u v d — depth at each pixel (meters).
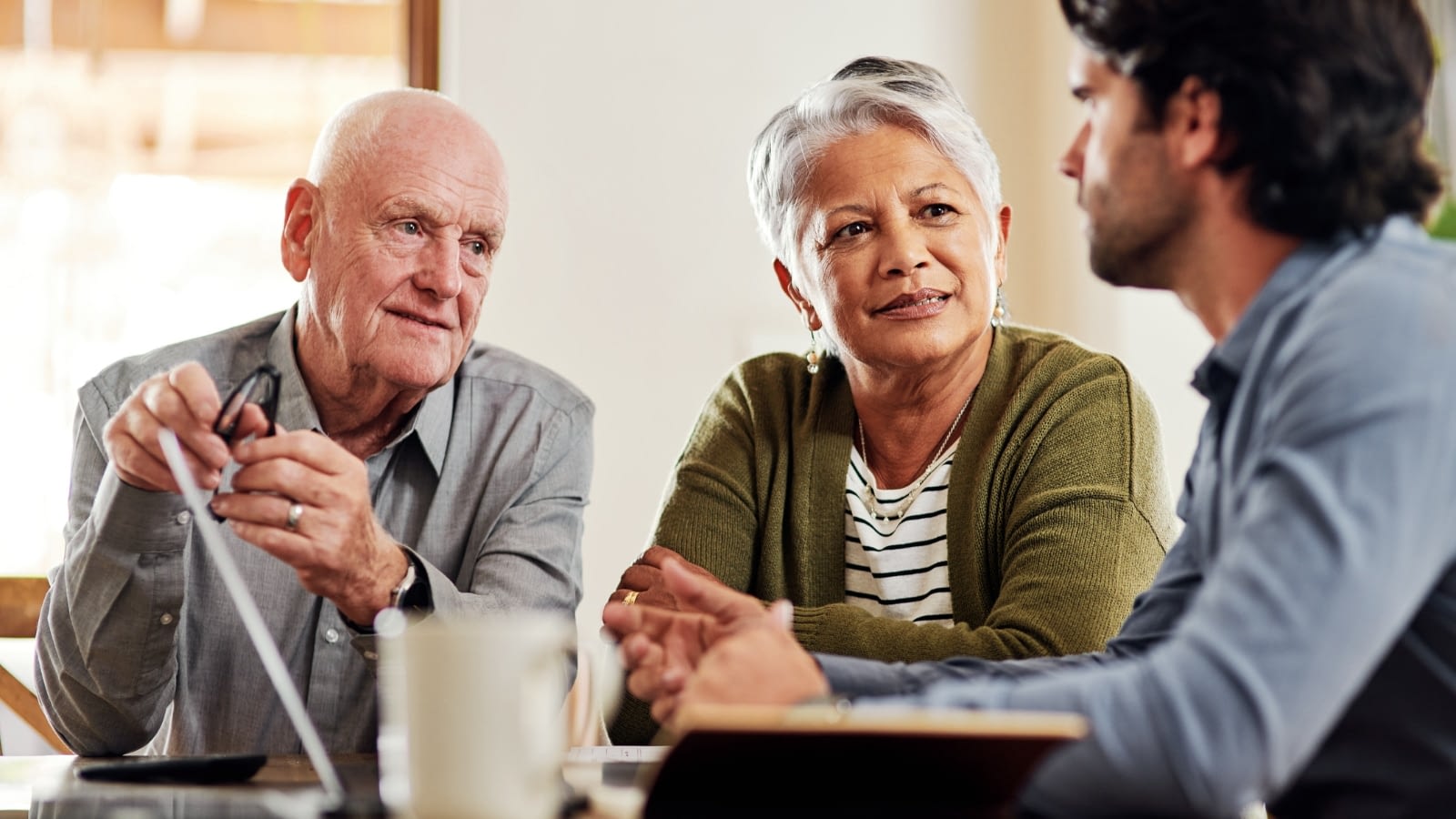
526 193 2.93
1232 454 0.93
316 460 1.32
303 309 1.70
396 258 1.62
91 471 1.63
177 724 1.61
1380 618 0.79
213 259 2.91
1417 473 0.79
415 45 2.97
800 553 1.76
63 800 0.93
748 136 2.97
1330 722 0.80
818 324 1.83
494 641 0.75
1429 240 0.95
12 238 2.83
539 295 2.92
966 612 1.64
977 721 0.71
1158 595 1.15
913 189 1.65
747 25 2.98
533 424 1.77
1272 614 0.78
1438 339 0.81
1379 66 0.93
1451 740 0.88
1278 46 0.92
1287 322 0.92
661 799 0.77
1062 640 1.46
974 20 3.00
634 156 2.95
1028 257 2.97
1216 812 0.79
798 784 0.77
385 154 1.62
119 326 2.86
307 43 2.97
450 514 1.73
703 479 1.82
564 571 1.69
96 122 2.88
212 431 1.26
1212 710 0.78
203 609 1.62
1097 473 1.60
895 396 1.73
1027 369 1.72
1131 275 1.03
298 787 1.01
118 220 2.88
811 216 1.71
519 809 0.75
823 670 1.10
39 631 1.54
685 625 1.03
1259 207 0.94
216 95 2.94
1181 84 0.95
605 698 1.65
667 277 2.94
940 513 1.71
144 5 2.92
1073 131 2.92
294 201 1.69
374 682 1.62
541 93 2.95
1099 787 0.80
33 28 2.87
